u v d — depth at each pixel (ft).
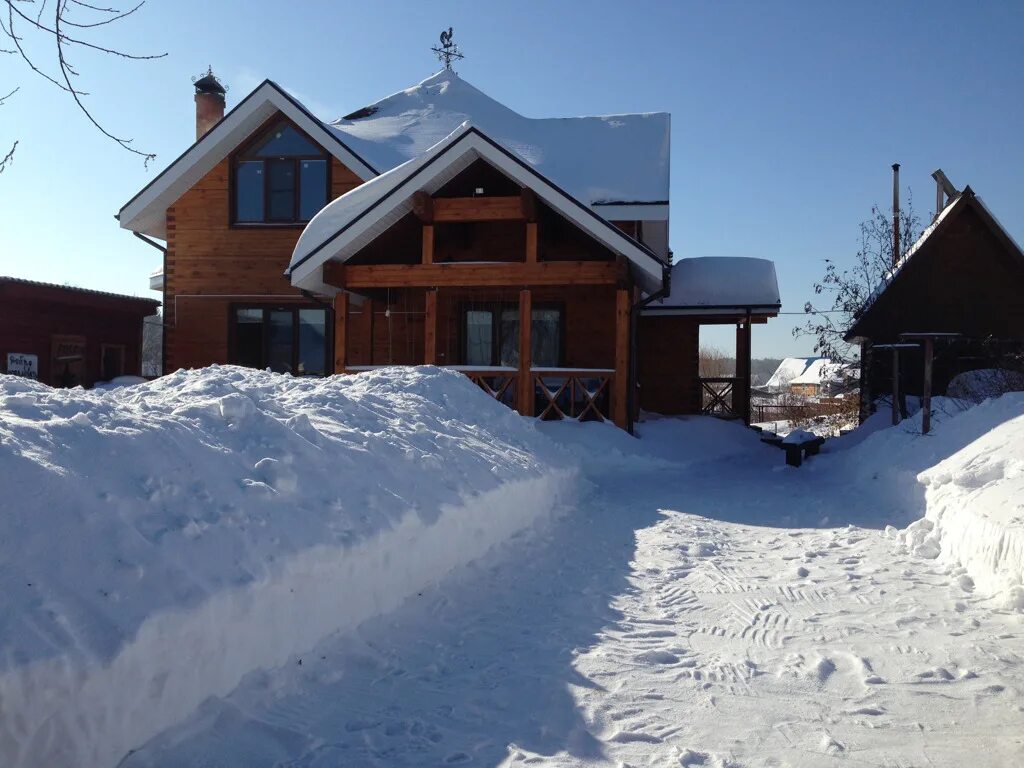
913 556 21.21
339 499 15.35
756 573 19.92
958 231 51.75
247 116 54.75
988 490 20.30
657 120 60.03
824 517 26.96
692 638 14.97
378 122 64.64
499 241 52.75
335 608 13.56
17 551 9.36
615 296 53.62
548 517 26.48
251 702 11.05
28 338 48.96
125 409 13.93
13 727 8.07
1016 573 16.47
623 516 28.09
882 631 15.16
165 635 9.82
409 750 10.32
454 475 21.03
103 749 8.94
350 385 27.43
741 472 40.47
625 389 44.62
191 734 9.97
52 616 8.89
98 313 55.01
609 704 11.88
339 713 11.35
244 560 11.87
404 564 16.05
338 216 45.93
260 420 16.11
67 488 10.65
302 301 56.24
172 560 10.83
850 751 10.41
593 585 18.75
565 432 42.98
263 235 56.49
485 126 62.39
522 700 11.97
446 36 73.10
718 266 58.75
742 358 59.41
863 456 36.42
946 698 12.04
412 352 55.01
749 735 10.89
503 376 45.68
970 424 29.17
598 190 51.65
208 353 56.65
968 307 51.67
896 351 41.57
